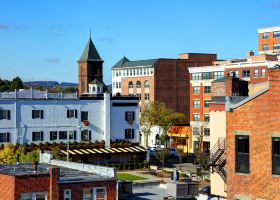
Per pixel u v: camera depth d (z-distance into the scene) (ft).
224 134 191.93
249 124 147.13
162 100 619.67
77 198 167.94
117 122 387.34
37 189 157.69
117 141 384.47
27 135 351.25
